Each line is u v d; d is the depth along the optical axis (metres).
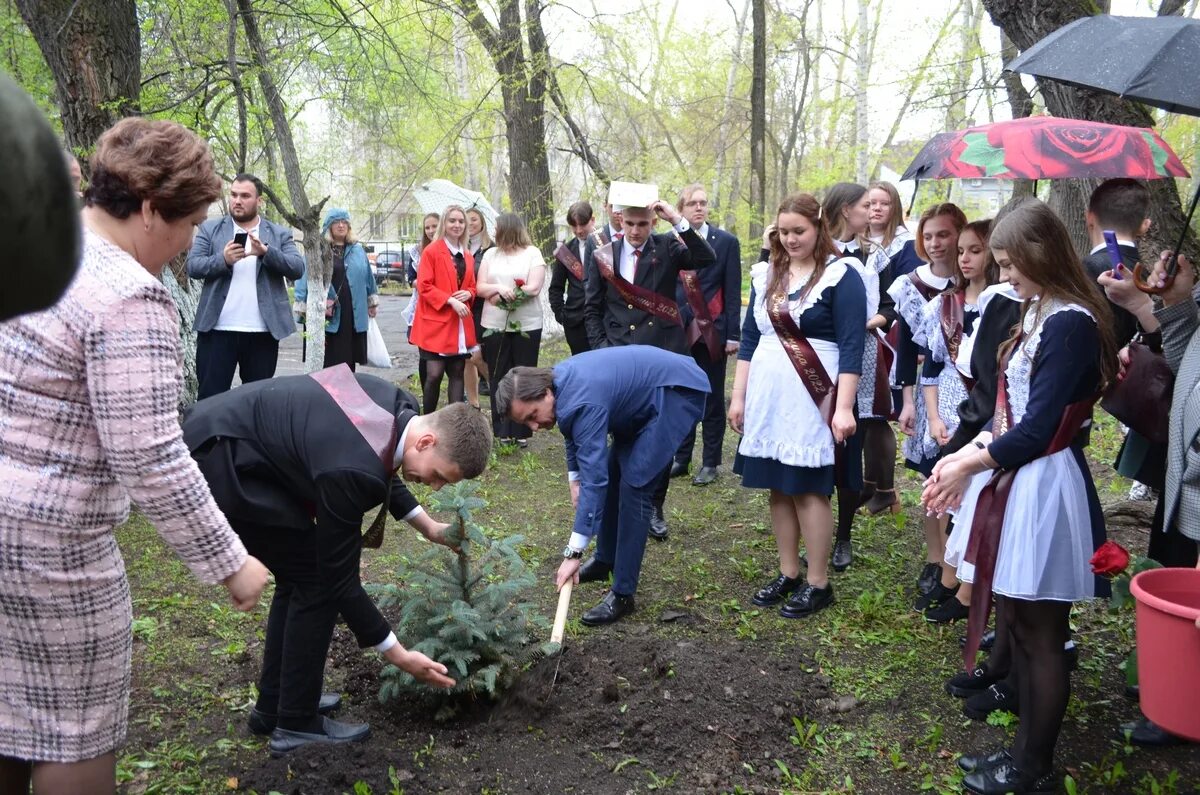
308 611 3.20
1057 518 2.88
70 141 6.76
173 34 9.59
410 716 3.58
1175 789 3.00
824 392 4.30
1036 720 2.93
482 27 11.89
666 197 19.23
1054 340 2.85
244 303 6.11
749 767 3.24
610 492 4.82
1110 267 3.81
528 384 4.14
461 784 3.13
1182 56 2.91
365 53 8.98
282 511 3.03
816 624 4.40
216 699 3.73
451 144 13.65
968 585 4.20
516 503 6.41
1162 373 3.33
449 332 7.73
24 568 2.03
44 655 2.09
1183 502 3.00
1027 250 2.88
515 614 3.75
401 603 3.66
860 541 5.53
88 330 2.02
